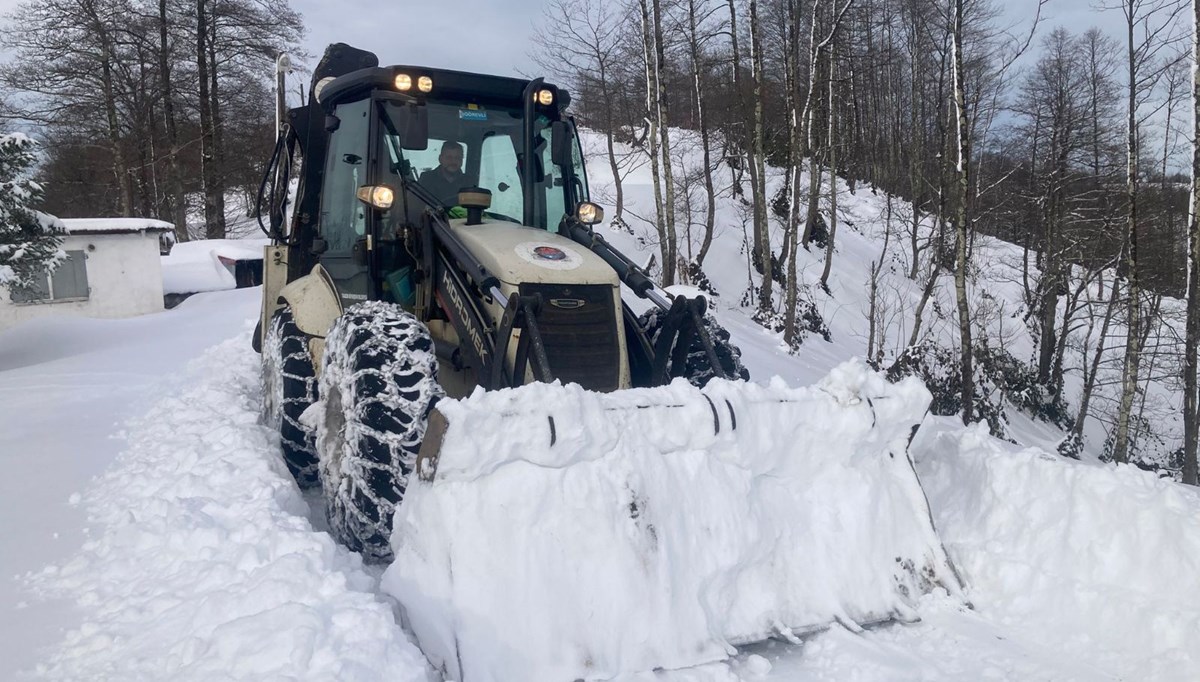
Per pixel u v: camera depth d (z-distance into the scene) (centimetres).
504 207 480
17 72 2831
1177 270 2486
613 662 293
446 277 417
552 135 477
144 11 2972
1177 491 347
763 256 2097
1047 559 361
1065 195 2714
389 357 360
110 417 673
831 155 2703
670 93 3728
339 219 502
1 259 1413
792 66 2091
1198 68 1455
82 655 281
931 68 3331
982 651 314
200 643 268
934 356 2053
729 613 321
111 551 368
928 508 371
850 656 306
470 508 300
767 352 1623
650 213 2631
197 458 471
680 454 330
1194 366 1520
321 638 258
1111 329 2794
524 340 371
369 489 345
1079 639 322
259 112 3269
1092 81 2855
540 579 297
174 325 1471
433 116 471
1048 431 2231
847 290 2684
